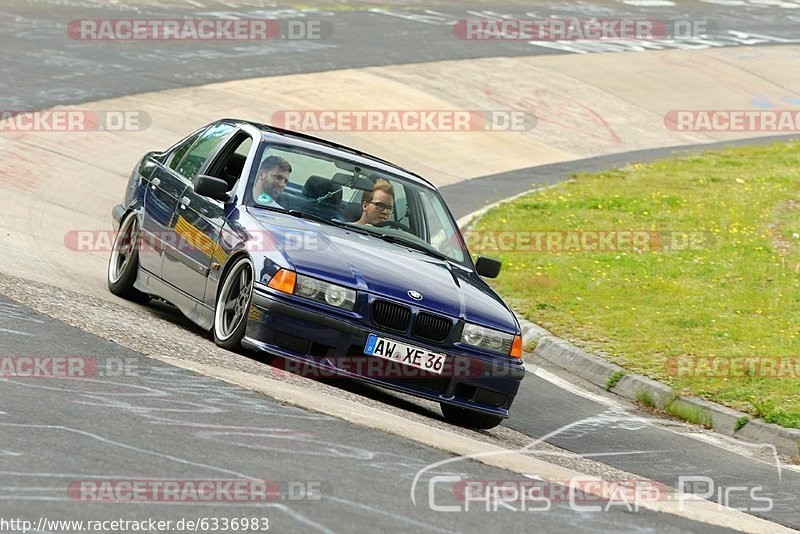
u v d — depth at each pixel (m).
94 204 50.94
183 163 33.44
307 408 22.56
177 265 30.80
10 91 70.19
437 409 30.23
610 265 52.34
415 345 26.45
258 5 130.38
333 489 17.52
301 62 98.00
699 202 67.69
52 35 92.81
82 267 37.75
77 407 19.89
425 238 30.70
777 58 134.12
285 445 19.62
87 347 24.42
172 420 20.00
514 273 50.16
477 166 79.81
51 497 15.58
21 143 58.47
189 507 15.84
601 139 94.50
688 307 45.12
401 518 16.62
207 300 28.89
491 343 27.33
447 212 32.09
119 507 15.52
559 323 42.59
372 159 32.28
